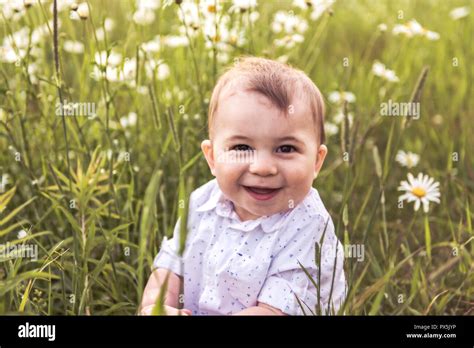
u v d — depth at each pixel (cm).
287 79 151
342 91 267
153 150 230
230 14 221
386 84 286
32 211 204
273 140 147
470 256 186
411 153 250
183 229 112
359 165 238
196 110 229
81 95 209
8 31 205
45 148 222
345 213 148
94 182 165
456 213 232
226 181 151
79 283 160
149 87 189
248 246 155
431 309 177
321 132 158
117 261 188
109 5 333
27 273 143
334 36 383
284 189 150
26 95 200
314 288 153
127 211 188
